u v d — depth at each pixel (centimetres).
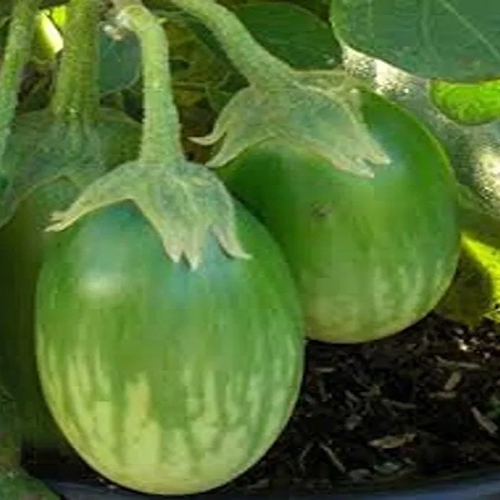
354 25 29
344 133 29
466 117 32
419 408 45
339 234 30
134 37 36
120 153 32
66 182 32
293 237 30
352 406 45
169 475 28
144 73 28
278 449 42
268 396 28
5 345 33
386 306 31
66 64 33
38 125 33
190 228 27
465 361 47
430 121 36
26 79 37
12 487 33
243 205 29
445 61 28
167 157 27
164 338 27
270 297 27
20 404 34
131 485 28
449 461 43
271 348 27
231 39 29
